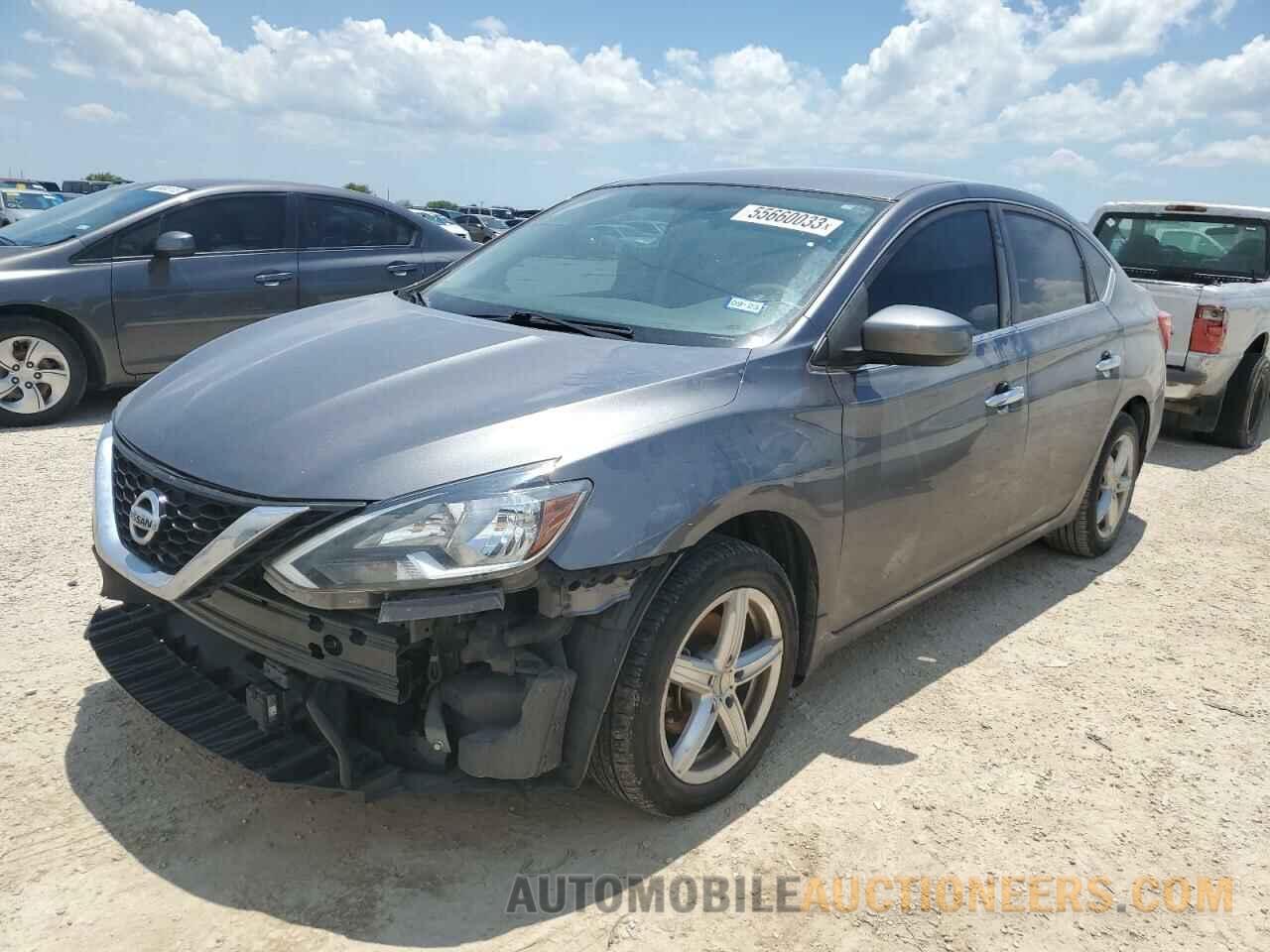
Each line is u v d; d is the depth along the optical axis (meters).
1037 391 4.00
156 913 2.37
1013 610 4.48
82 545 4.55
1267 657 4.11
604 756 2.59
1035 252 4.24
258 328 3.47
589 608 2.40
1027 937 2.48
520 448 2.39
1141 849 2.84
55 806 2.73
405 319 3.28
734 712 2.87
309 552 2.27
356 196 7.96
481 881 2.55
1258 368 7.66
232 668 2.67
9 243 7.01
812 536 2.98
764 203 3.63
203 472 2.47
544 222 4.08
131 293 6.86
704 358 2.86
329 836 2.68
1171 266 8.50
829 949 2.40
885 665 3.88
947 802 3.00
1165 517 6.02
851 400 3.07
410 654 2.34
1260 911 2.61
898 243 3.41
